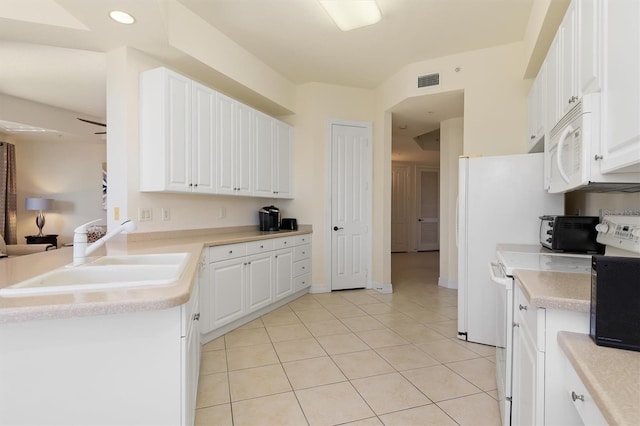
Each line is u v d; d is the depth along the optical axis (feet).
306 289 14.43
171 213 10.01
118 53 8.67
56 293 3.64
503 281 5.32
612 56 3.84
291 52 11.73
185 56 9.19
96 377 3.60
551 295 3.54
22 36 8.01
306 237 14.14
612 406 1.96
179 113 9.07
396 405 6.31
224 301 9.67
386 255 14.90
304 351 8.68
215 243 9.20
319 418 5.92
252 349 8.80
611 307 2.89
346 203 15.02
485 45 11.19
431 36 10.64
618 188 5.78
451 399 6.53
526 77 10.42
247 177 11.83
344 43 11.10
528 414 4.05
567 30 5.70
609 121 3.92
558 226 7.04
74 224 20.65
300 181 14.79
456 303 13.14
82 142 20.63
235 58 10.98
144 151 8.91
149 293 3.65
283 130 14.11
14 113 15.34
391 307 12.59
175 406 3.79
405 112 14.71
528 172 8.73
